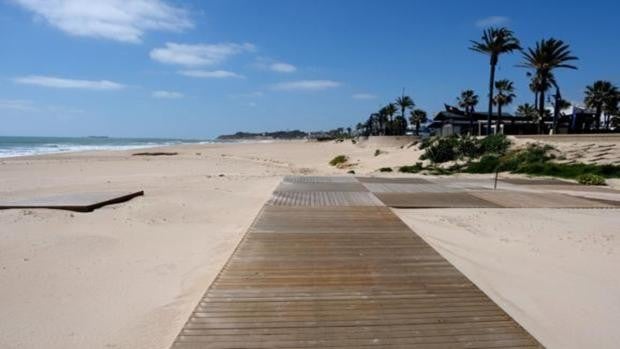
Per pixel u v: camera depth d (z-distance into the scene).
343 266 5.70
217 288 4.87
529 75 41.31
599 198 12.47
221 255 6.50
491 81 39.38
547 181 17.42
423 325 3.95
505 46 38.00
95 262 6.09
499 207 10.80
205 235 7.76
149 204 10.40
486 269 5.76
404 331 3.83
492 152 27.56
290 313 4.20
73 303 4.70
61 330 4.08
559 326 4.13
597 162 21.67
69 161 32.25
